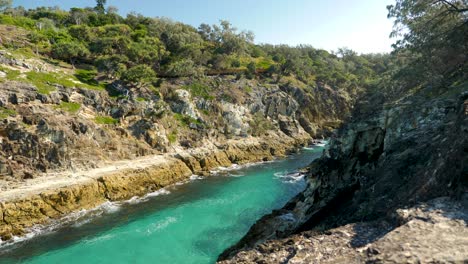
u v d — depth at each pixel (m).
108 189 34.31
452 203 9.77
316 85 98.81
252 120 69.31
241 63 96.06
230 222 27.56
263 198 34.38
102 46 63.06
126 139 43.53
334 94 98.56
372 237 9.48
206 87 66.75
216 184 40.94
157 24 93.56
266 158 58.12
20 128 32.69
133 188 36.78
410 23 23.64
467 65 22.11
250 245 20.47
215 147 55.16
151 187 38.59
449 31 21.73
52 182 31.44
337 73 108.88
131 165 40.00
